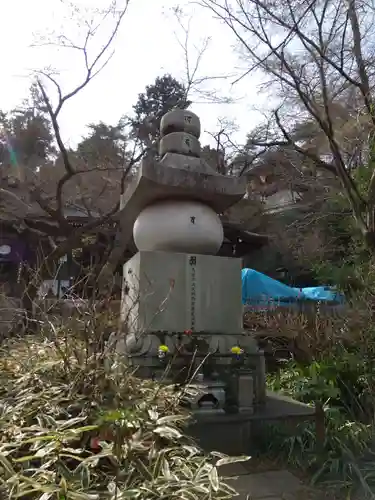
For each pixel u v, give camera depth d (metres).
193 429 4.11
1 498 2.09
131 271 5.55
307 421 4.53
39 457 2.43
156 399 3.35
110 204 14.12
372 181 5.22
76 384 3.23
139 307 4.91
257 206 18.53
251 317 10.39
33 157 15.70
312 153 7.30
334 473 3.91
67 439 2.56
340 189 7.41
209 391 4.45
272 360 8.81
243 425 4.30
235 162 14.57
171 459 2.73
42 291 5.41
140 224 5.63
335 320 6.50
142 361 4.54
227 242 15.73
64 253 9.59
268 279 13.23
